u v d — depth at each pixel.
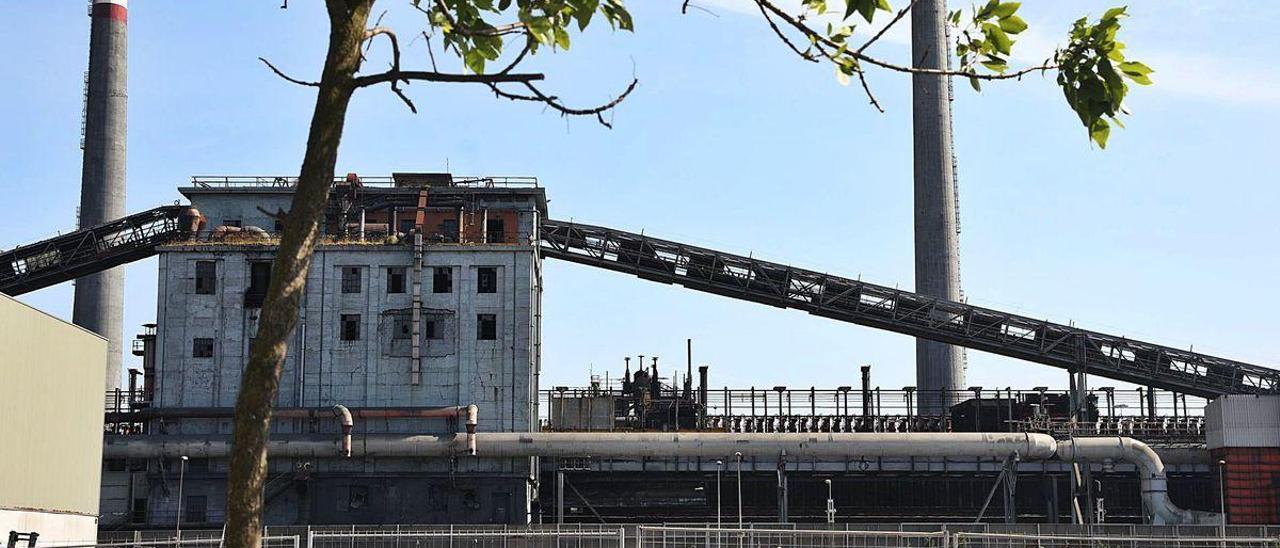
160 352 93.75
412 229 95.62
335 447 88.50
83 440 55.12
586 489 101.56
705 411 105.50
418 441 88.81
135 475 92.56
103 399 57.66
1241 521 91.12
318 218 7.74
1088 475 94.31
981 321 101.69
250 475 7.35
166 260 94.94
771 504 102.50
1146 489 91.06
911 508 103.75
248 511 7.30
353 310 94.00
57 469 52.09
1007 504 91.25
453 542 63.72
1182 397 106.12
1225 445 92.75
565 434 89.00
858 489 104.06
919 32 138.12
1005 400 108.56
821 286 101.12
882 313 101.44
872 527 72.75
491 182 99.19
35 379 50.00
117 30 147.88
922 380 136.38
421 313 93.94
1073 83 9.71
